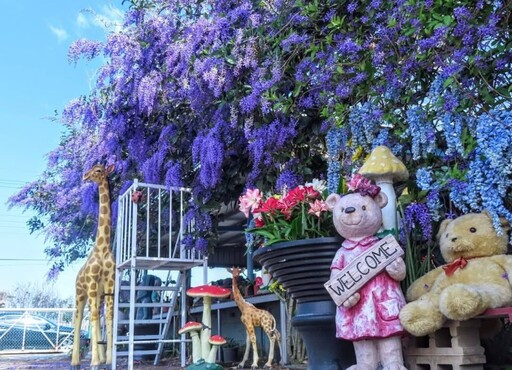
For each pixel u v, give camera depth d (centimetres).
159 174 448
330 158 302
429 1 247
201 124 425
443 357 197
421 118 247
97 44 452
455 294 179
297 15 336
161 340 464
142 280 573
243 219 619
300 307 226
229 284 589
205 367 301
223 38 377
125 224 461
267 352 543
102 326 558
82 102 492
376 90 279
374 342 196
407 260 232
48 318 981
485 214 211
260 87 338
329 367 217
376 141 275
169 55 404
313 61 321
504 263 198
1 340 925
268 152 358
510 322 204
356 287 196
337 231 214
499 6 237
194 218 438
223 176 424
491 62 236
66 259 851
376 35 286
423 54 253
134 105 459
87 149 603
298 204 239
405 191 272
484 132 209
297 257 217
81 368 495
